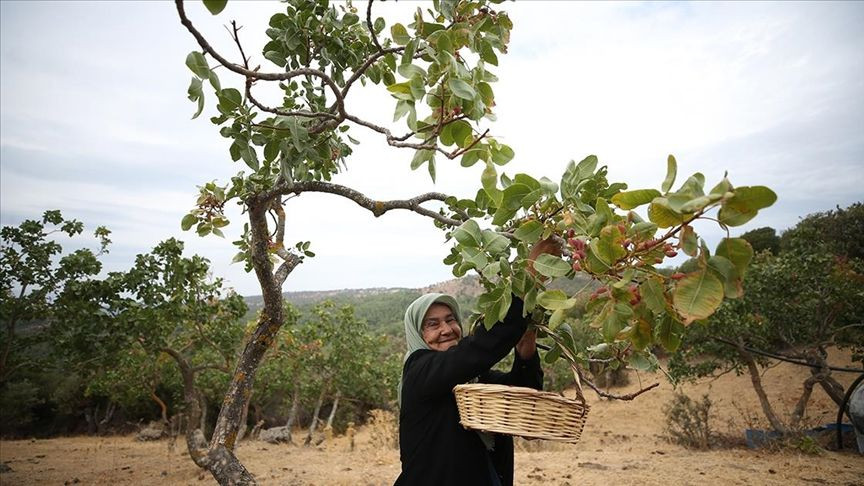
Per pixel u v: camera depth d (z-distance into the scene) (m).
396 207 2.57
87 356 8.45
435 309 2.37
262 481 7.60
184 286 8.78
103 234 9.05
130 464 10.16
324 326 16.91
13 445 16.75
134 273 8.25
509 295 1.62
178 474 8.63
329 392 20.56
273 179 3.12
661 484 6.36
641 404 17.48
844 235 16.39
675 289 1.26
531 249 1.77
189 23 1.61
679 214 1.24
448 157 1.86
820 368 10.08
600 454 9.14
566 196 1.79
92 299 8.30
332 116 2.26
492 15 2.15
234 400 2.91
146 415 27.61
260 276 3.00
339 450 11.77
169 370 15.34
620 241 1.39
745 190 1.14
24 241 8.32
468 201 2.25
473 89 1.67
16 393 25.89
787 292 10.41
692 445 10.34
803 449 8.70
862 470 7.23
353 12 2.97
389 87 1.74
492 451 2.22
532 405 1.75
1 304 8.11
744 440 10.67
